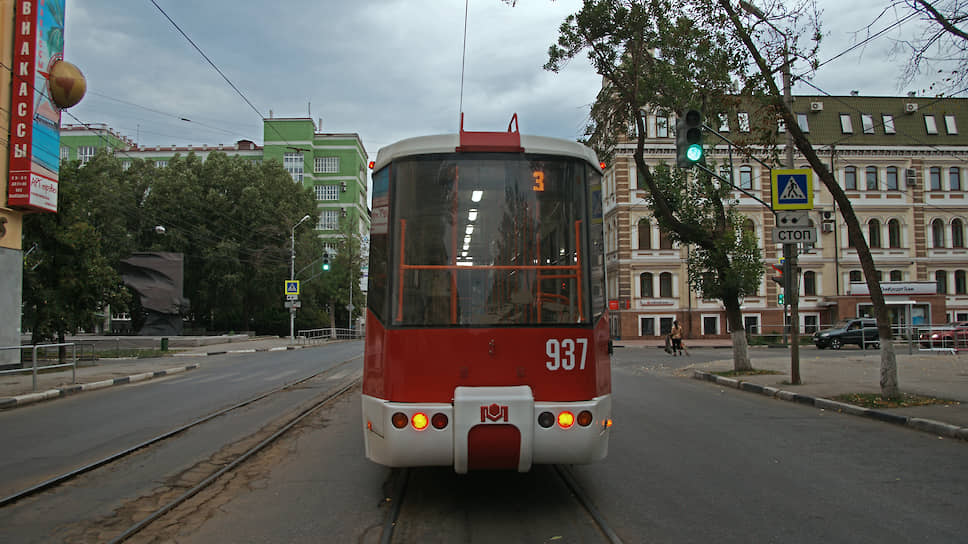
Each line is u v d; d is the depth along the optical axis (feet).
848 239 147.64
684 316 143.23
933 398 37.86
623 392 47.83
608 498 19.29
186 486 20.98
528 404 17.04
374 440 17.92
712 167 61.87
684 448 26.68
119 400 44.62
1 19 61.36
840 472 22.56
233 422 33.35
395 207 18.33
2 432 31.94
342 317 222.89
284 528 16.78
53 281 74.79
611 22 53.42
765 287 145.28
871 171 149.07
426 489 20.61
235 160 175.63
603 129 61.11
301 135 245.24
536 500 19.38
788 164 54.39
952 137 150.30
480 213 18.34
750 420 34.37
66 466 23.94
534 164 18.71
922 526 16.67
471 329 17.70
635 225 144.05
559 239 18.42
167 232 161.79
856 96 151.23
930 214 149.48
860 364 67.77
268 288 171.63
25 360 74.74
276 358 90.38
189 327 179.63
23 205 62.34
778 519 17.28
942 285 149.07
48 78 64.85
